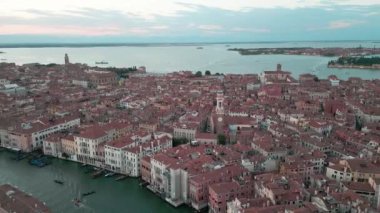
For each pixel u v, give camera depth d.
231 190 196.00
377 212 163.25
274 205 170.00
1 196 185.50
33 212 169.62
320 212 161.38
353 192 180.38
